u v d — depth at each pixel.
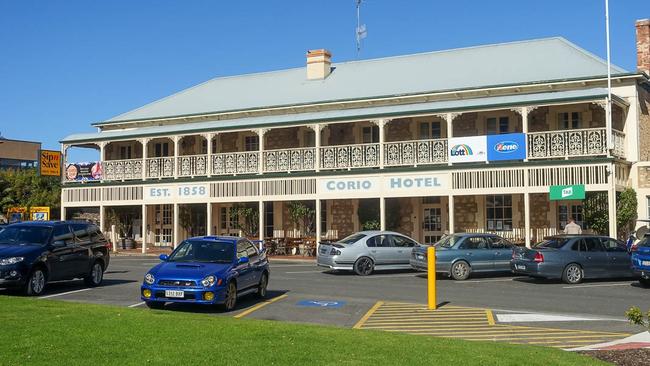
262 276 15.92
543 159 24.73
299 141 32.28
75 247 17.02
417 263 21.12
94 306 13.04
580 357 8.97
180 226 35.50
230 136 34.38
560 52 29.88
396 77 32.28
